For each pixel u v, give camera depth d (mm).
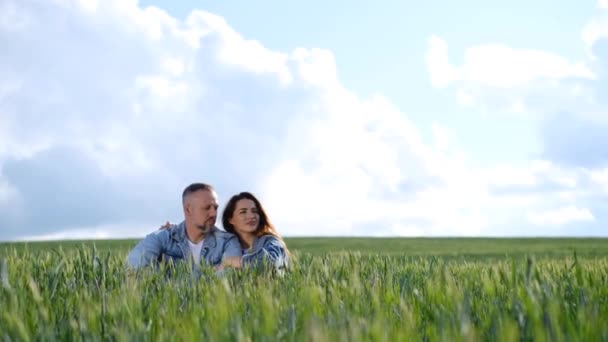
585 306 3947
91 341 3520
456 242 31656
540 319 3297
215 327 3258
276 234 8133
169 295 4719
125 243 25172
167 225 8656
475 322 3975
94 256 6496
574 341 3125
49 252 7426
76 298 4719
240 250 8203
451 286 4148
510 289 4434
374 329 3143
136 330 3580
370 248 27578
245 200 8125
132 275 6121
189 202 8281
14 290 4586
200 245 8391
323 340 2842
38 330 3609
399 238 35969
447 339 3127
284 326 3707
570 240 31547
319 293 4328
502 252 22281
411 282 5957
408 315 3611
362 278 6180
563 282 5148
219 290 4273
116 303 4168
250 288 5320
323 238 36844
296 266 6965
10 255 7270
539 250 23531
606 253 20344
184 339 3252
